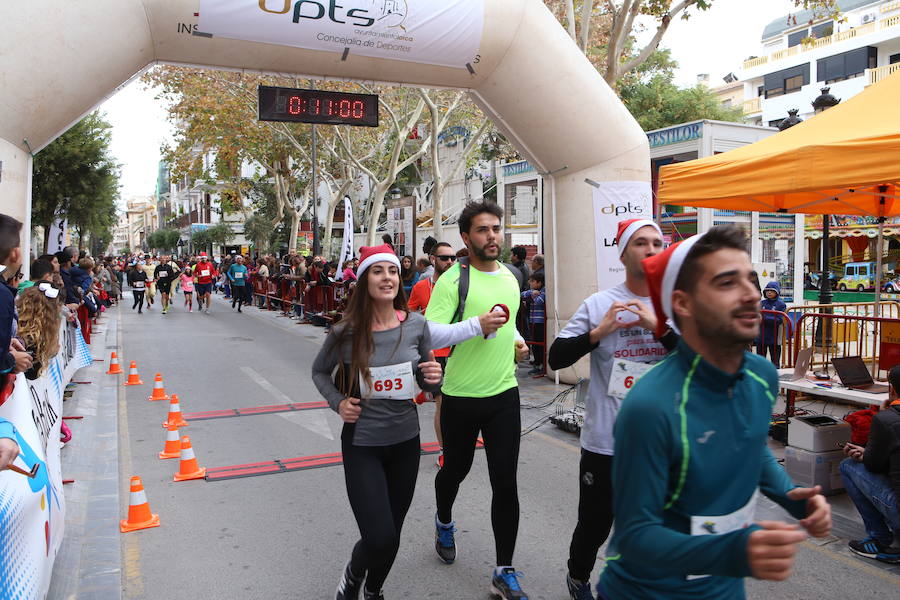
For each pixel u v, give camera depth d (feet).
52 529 11.16
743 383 5.29
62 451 20.52
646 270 5.64
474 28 24.85
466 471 12.26
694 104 85.97
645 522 4.97
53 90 20.33
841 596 11.70
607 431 9.78
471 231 11.94
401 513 10.26
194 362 37.93
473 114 68.33
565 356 9.98
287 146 89.30
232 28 22.74
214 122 75.10
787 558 4.28
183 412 25.89
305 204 113.09
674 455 5.02
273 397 28.60
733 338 4.87
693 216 51.44
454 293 11.88
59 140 73.82
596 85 27.04
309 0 22.89
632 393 5.21
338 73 25.36
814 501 5.48
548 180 29.53
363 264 9.95
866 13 123.95
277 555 13.56
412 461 10.34
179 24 22.24
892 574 12.52
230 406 26.91
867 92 18.84
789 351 24.72
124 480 18.10
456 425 11.75
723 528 5.22
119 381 32.32
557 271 29.50
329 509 15.99
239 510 15.93
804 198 23.98
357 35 23.99
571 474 18.33
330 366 10.31
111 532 14.64
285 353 41.47
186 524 15.10
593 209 27.86
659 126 85.61
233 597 11.89
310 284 58.08
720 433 5.12
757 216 49.80
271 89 28.17
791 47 132.05
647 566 4.90
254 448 21.04
